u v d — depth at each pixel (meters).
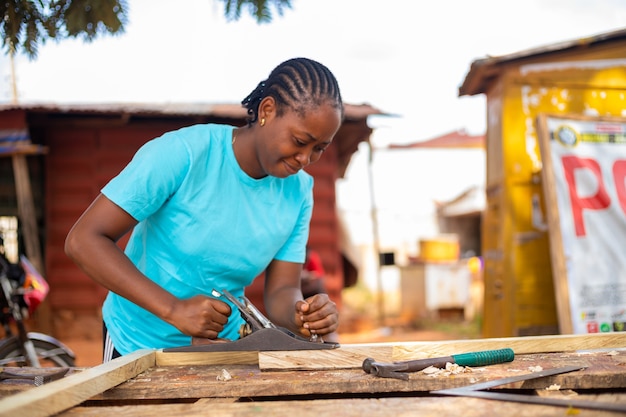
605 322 3.90
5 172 7.73
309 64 1.64
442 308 10.89
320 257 7.86
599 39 4.43
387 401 1.20
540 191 4.41
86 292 7.77
